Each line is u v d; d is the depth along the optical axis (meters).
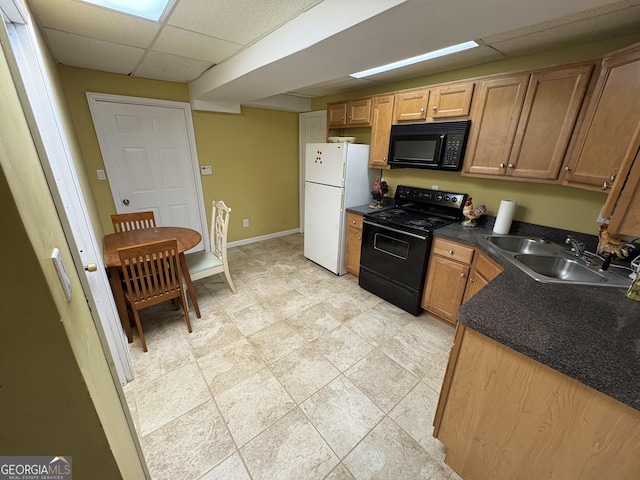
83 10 1.45
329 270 3.32
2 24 0.57
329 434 1.41
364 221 2.71
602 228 1.55
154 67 2.53
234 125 3.69
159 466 1.26
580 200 1.85
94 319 0.85
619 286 1.27
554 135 1.67
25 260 0.44
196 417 1.48
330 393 1.65
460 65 2.24
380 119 2.72
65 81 2.51
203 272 2.45
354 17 1.26
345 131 3.51
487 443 1.09
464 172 2.17
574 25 1.47
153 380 1.71
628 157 0.98
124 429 0.84
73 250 0.79
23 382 0.49
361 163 2.95
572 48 1.76
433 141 2.27
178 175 3.38
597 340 0.88
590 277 1.49
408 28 1.29
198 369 1.81
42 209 0.58
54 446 0.56
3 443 0.51
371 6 1.18
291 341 2.09
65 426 0.55
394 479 1.22
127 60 2.32
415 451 1.34
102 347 0.85
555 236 1.98
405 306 2.49
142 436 1.38
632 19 1.38
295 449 1.34
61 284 0.56
